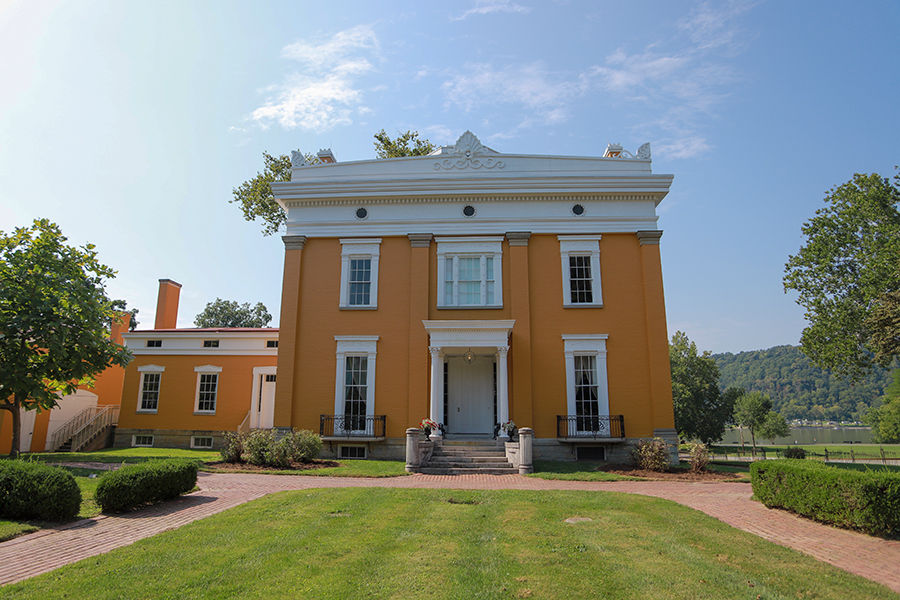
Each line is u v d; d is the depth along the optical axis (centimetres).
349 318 1884
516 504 962
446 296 1894
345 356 1866
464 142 1984
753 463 1059
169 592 550
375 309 1881
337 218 1955
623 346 1817
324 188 1933
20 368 1471
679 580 587
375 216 1942
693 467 1539
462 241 1903
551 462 1678
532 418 1777
